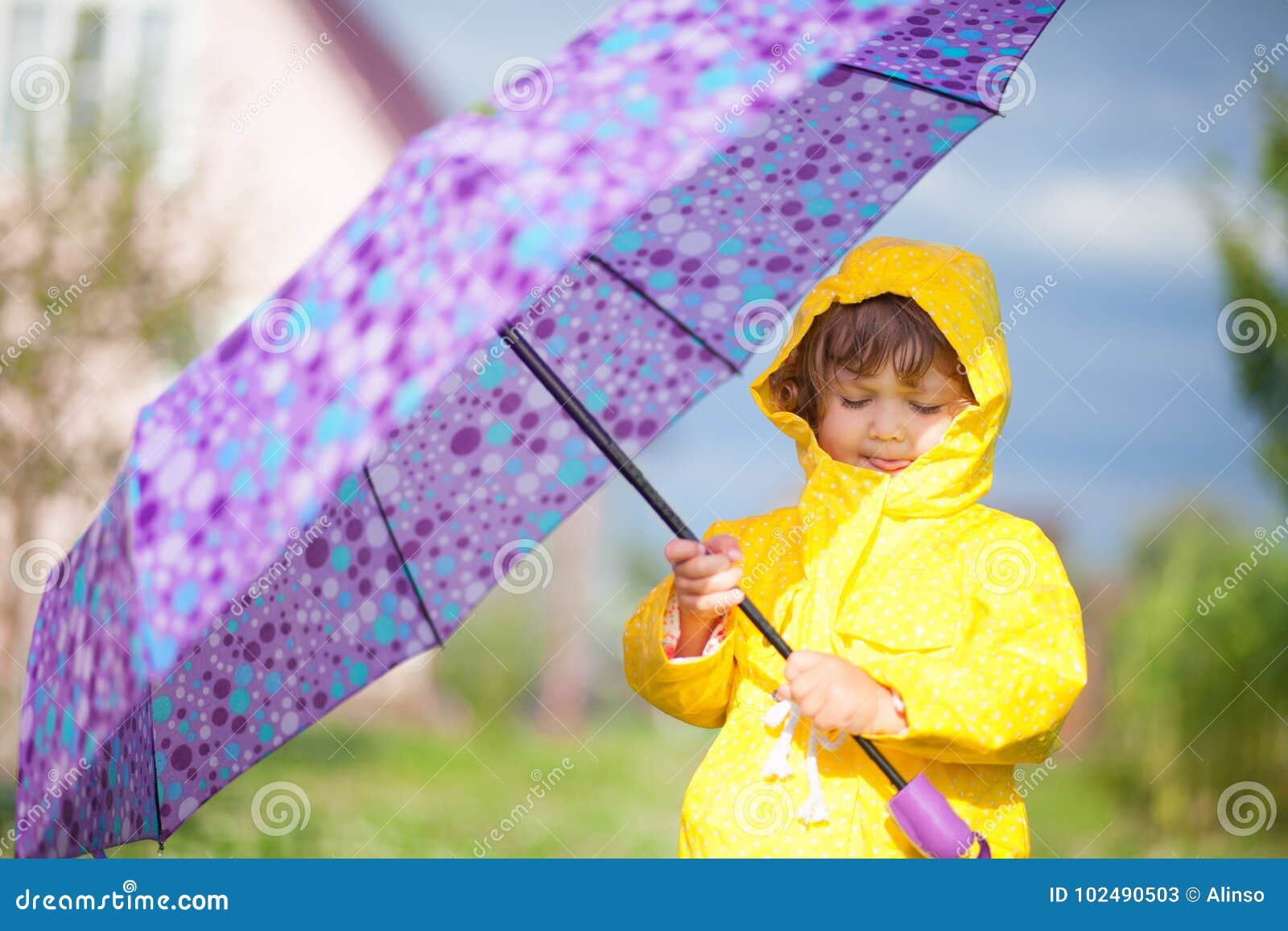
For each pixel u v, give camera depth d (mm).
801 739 3512
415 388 2629
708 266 3658
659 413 3332
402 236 2928
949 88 3902
